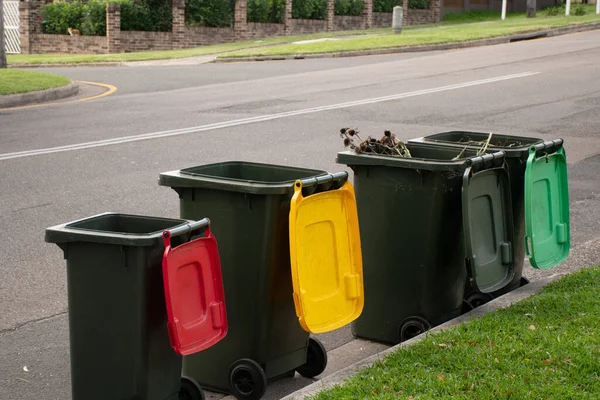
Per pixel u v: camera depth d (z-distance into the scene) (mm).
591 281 6578
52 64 28875
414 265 5934
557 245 6531
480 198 6008
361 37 32500
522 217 6574
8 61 29391
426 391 4688
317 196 5094
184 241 4535
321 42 31078
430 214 5828
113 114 16438
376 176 5965
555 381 4754
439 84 19828
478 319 5785
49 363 5816
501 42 30312
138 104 17812
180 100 18312
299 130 14359
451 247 5914
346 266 5312
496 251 6148
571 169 11656
